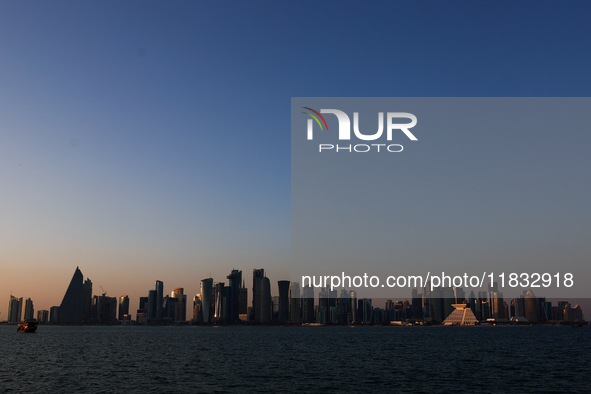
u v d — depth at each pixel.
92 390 76.69
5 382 85.69
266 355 148.62
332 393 73.94
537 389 77.75
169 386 80.56
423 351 165.62
